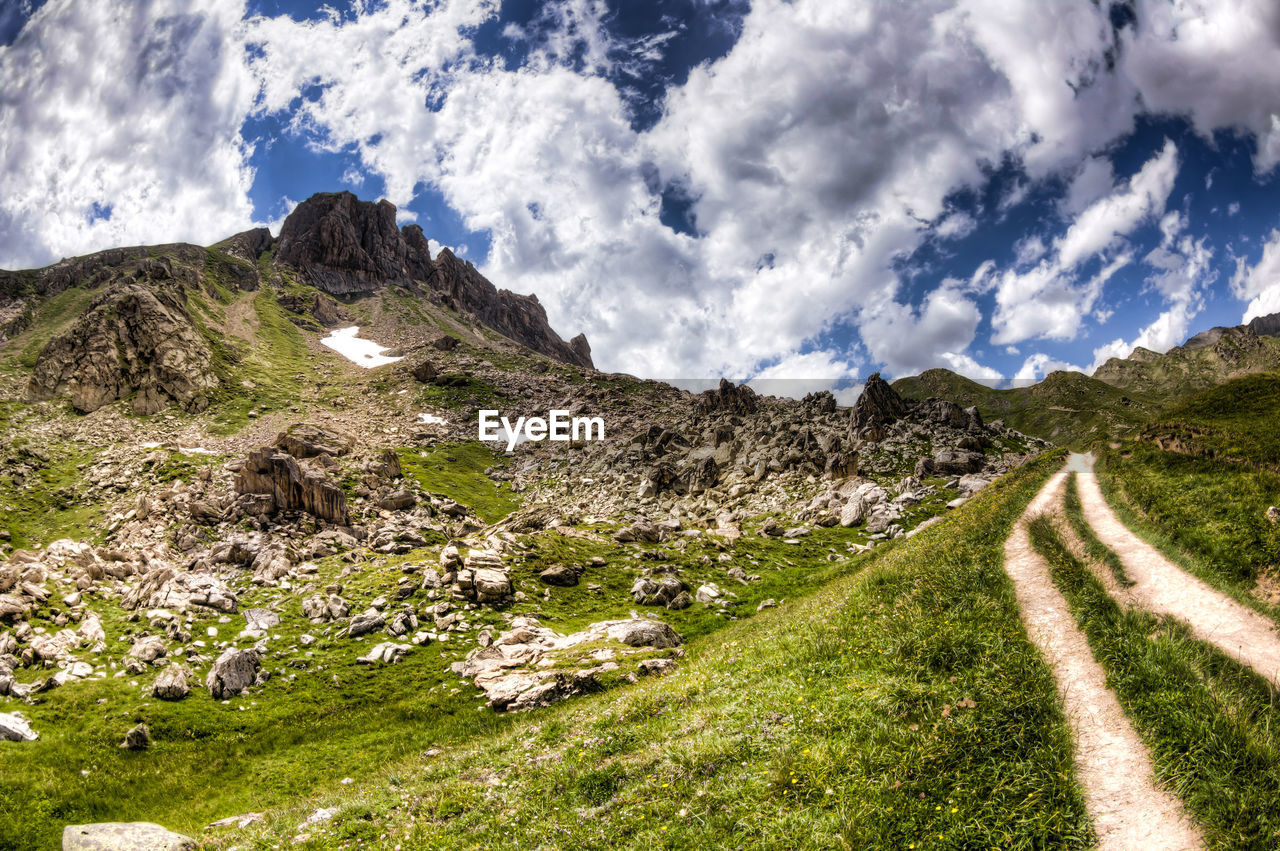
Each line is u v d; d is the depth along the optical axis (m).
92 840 22.44
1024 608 21.56
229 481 99.31
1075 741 13.55
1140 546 30.75
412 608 55.31
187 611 52.25
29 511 92.25
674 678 26.62
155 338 160.25
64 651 44.06
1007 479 66.56
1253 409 51.59
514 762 21.47
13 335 172.25
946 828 11.62
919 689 16.19
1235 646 18.73
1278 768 11.32
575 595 64.06
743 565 75.56
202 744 37.94
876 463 114.56
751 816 13.22
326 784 33.53
